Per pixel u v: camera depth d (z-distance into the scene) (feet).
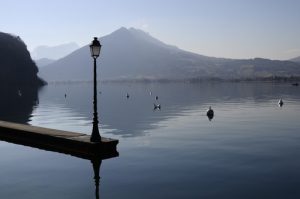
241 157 69.36
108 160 66.95
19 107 233.14
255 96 351.05
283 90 507.30
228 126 122.31
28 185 50.47
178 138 95.50
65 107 234.58
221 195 45.75
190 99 317.22
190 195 45.75
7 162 65.72
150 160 66.80
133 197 45.01
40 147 81.20
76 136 79.41
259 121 137.90
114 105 252.83
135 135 102.17
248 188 48.75
